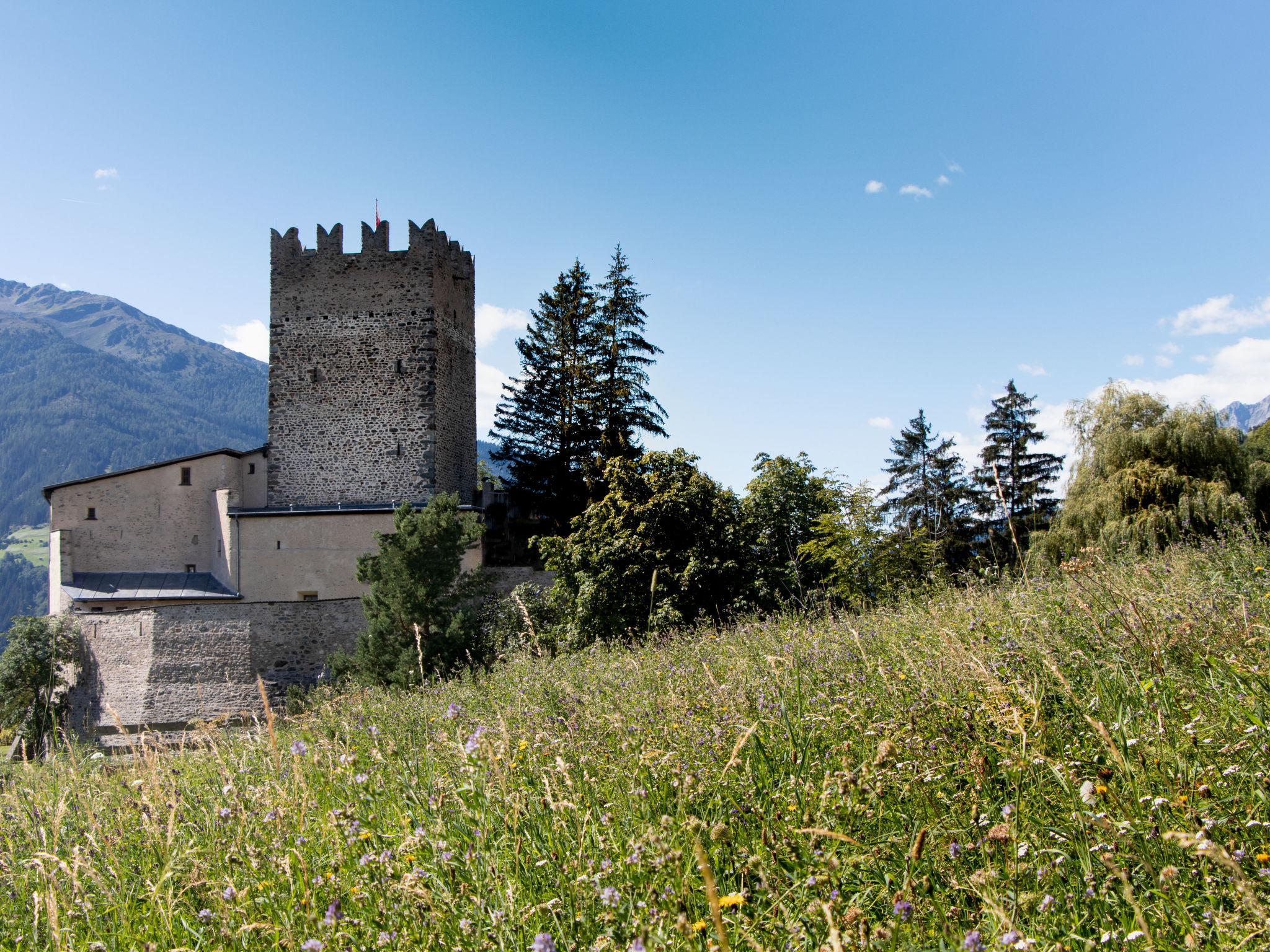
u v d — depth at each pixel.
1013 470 50.09
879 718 4.97
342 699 11.76
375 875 4.00
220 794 6.27
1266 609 6.02
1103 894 3.19
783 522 32.81
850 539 24.36
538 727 6.11
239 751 8.03
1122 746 3.93
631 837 3.97
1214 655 4.94
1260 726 3.89
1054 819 3.75
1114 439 28.16
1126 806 3.55
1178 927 3.00
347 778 5.94
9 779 9.19
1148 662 4.98
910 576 18.33
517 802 4.31
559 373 44.41
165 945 3.97
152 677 33.75
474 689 11.39
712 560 25.97
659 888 3.42
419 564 30.58
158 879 4.65
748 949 3.10
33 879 5.15
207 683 33.94
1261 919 2.71
